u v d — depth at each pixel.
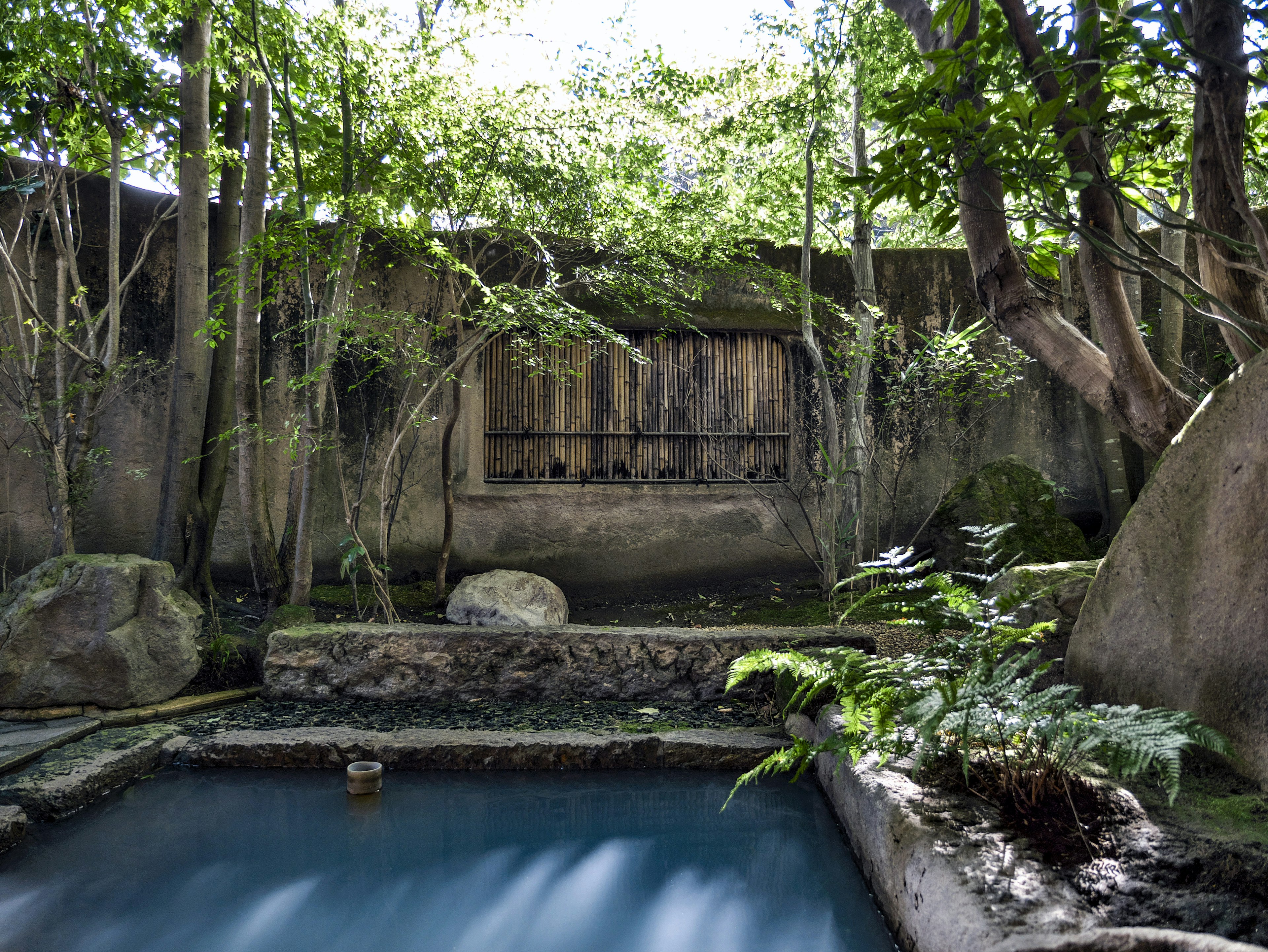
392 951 2.23
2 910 2.41
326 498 6.35
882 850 2.41
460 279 6.37
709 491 6.79
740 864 2.82
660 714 4.23
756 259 6.16
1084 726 2.12
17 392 5.76
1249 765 2.36
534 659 4.52
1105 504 6.51
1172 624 2.77
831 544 5.93
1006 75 2.93
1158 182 3.44
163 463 6.13
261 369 6.31
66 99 5.02
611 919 2.44
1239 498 2.58
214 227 6.31
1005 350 6.89
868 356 6.11
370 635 4.52
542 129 5.21
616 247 5.86
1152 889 1.89
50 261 5.92
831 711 3.44
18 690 4.02
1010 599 2.86
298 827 3.09
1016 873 1.97
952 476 6.83
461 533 6.49
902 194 3.04
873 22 5.86
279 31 4.68
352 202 4.55
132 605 4.28
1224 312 2.82
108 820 3.09
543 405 6.67
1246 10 2.57
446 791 3.44
